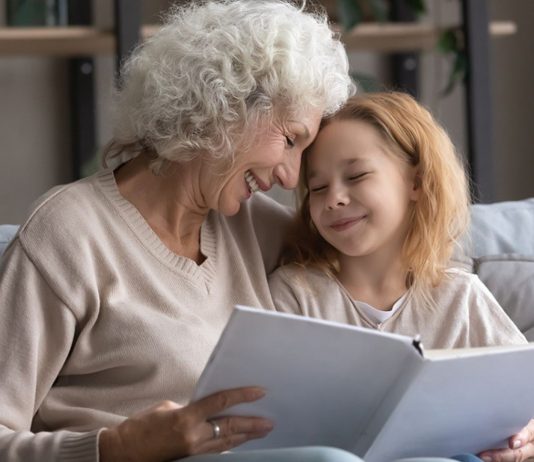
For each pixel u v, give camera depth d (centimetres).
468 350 179
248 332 155
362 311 228
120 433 170
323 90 205
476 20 396
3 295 191
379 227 220
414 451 183
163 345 195
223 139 198
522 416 190
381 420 173
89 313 195
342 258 232
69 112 454
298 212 235
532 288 241
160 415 167
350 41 430
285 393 166
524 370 180
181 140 198
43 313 192
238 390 163
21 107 450
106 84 450
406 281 231
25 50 419
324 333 159
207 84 196
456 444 188
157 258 204
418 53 473
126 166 212
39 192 454
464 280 230
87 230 196
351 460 155
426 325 227
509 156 486
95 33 386
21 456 176
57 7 412
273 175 208
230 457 163
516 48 482
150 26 383
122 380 197
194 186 206
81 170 442
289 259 236
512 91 484
